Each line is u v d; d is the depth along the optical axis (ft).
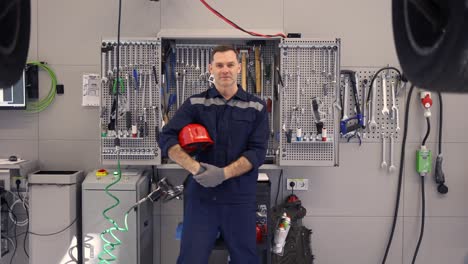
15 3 2.93
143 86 8.26
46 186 8.19
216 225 6.77
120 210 8.11
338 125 8.33
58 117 9.26
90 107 9.27
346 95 9.02
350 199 9.42
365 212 9.43
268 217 7.52
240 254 6.72
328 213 9.41
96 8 9.16
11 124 9.26
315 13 9.22
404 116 9.34
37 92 9.14
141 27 9.16
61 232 8.20
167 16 9.16
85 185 8.09
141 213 8.36
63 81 9.20
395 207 9.43
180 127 6.92
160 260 9.44
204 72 8.87
